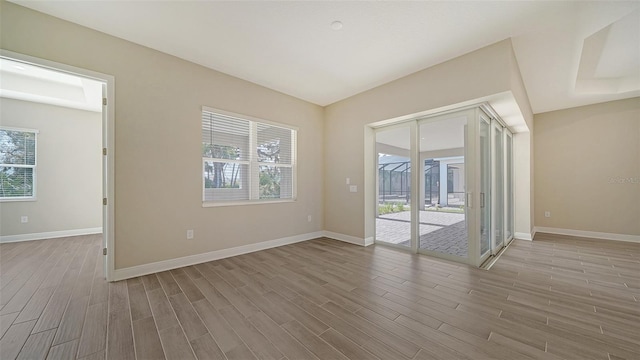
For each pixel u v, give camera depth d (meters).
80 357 1.49
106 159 2.63
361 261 3.32
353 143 4.39
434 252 3.53
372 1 2.15
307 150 4.66
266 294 2.33
